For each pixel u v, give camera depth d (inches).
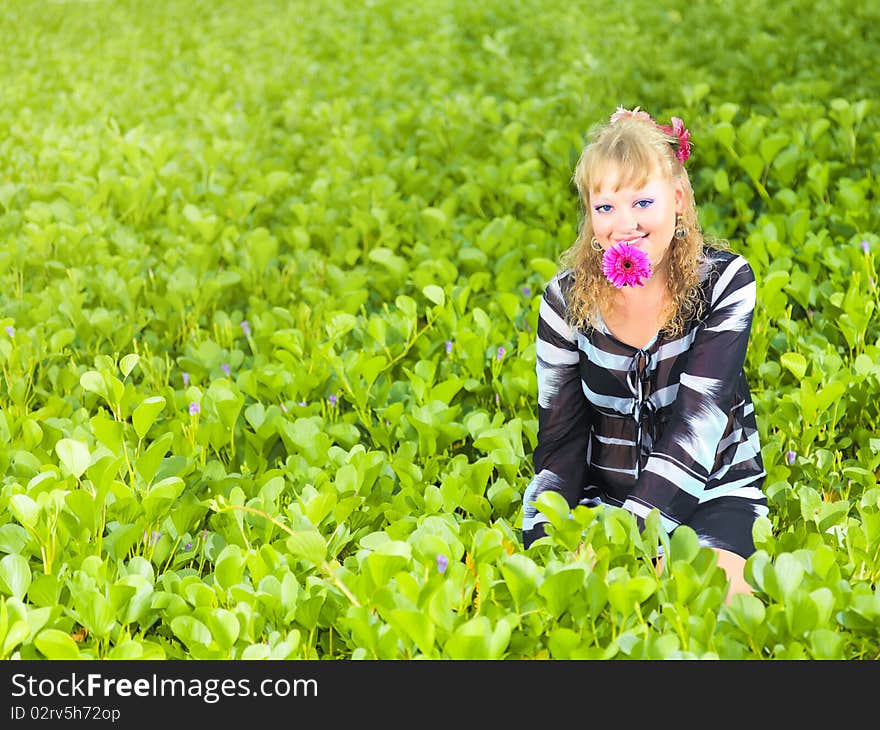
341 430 140.5
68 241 210.2
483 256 199.6
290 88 375.9
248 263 201.2
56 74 428.1
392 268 194.4
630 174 105.7
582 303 113.5
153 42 503.8
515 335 175.2
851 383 145.0
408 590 94.3
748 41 370.3
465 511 132.2
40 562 116.1
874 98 300.7
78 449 110.3
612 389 116.0
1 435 137.9
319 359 158.2
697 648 92.0
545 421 121.6
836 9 395.9
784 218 201.6
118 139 284.2
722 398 110.3
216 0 613.0
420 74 378.6
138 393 150.5
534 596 97.5
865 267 176.4
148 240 231.5
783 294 162.2
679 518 110.0
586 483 124.3
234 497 115.2
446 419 138.6
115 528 115.9
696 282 111.2
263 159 291.7
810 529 113.3
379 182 239.8
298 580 108.0
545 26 427.5
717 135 235.5
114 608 98.3
